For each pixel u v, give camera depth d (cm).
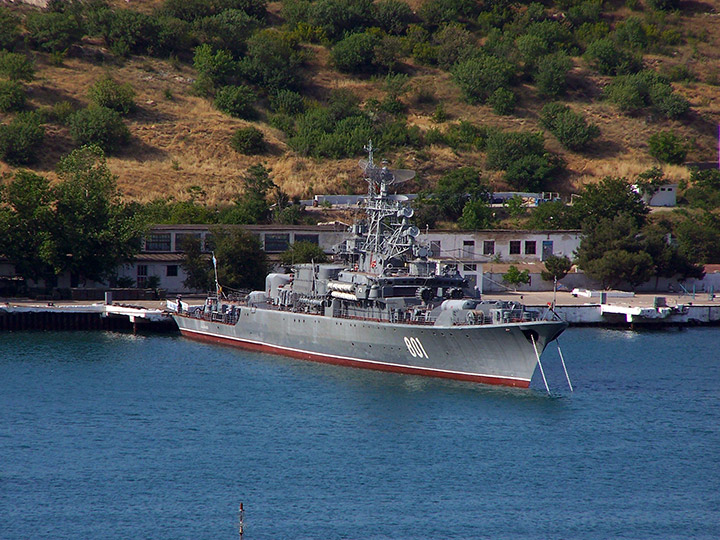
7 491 18338
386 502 17875
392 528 16775
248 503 17775
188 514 17300
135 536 16412
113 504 17725
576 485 18788
